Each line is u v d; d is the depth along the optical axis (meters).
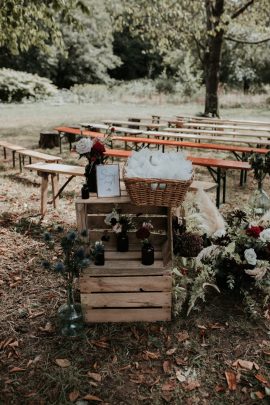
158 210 3.68
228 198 6.50
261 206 4.99
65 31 31.98
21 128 13.84
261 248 3.59
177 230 3.73
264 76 31.61
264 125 12.70
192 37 17.08
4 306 3.56
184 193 3.11
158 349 3.07
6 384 2.73
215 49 16.28
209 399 2.63
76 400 2.62
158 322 3.37
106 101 25.88
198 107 22.61
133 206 3.66
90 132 9.45
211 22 15.88
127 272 3.24
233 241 3.67
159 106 23.12
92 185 3.64
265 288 3.65
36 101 24.09
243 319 3.42
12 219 5.50
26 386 2.72
